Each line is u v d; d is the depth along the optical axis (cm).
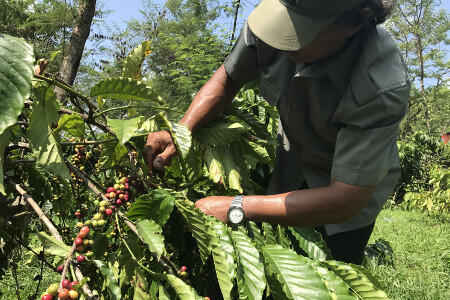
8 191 128
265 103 201
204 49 536
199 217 102
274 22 115
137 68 142
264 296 147
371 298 108
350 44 126
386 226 611
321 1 107
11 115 75
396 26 2267
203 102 151
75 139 144
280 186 188
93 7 478
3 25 1127
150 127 116
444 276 356
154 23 1520
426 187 941
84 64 1298
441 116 3025
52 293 74
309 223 125
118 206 108
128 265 101
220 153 150
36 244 260
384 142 123
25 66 79
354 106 125
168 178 158
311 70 133
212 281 156
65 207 155
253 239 136
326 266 110
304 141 162
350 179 121
